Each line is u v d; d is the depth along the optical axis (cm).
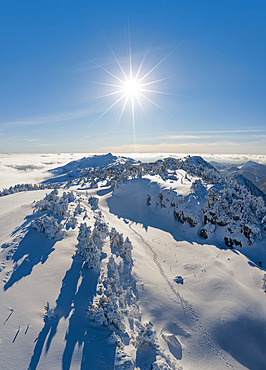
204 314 1725
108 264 1981
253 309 1806
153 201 4331
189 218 3388
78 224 2764
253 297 1938
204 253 2731
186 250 2820
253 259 2634
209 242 3050
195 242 3081
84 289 1542
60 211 2903
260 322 1705
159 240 3114
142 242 3009
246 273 2270
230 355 1430
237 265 2416
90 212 3722
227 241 2969
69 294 1445
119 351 1079
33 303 1278
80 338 1093
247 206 3238
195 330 1564
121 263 2088
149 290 1869
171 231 3459
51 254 1892
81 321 1227
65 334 1095
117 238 2505
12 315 1139
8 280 1434
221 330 1599
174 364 1166
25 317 1146
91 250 1873
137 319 1502
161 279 2112
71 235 2378
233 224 2988
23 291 1357
